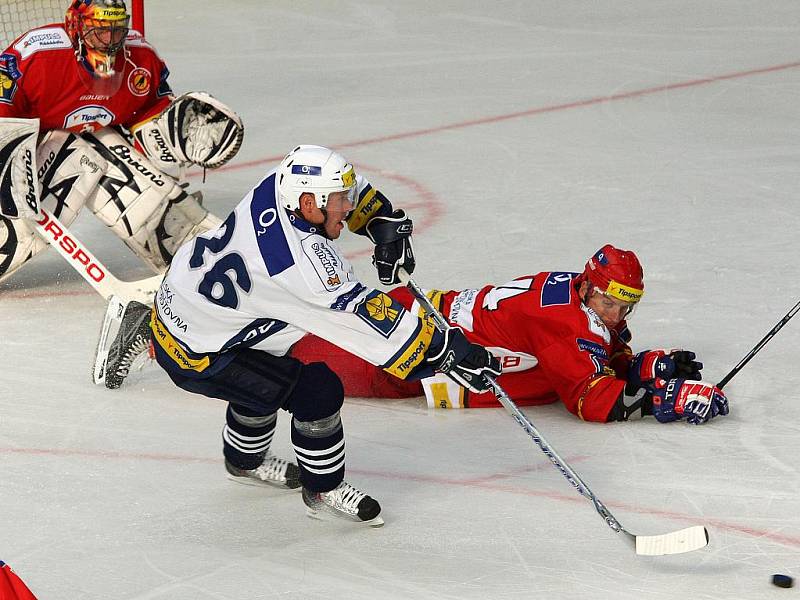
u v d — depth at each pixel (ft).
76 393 54.65
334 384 40.63
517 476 45.44
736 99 112.37
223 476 46.47
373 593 37.55
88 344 60.80
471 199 85.20
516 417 40.32
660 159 93.97
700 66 125.90
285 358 40.83
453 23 150.92
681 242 74.28
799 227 76.48
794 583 37.22
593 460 46.42
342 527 42.14
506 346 50.55
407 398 53.57
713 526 41.19
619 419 49.01
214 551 40.57
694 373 50.37
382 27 150.10
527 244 74.90
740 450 46.93
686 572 38.24
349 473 46.14
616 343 52.08
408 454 47.73
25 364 58.13
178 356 40.68
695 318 61.36
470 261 71.97
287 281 37.81
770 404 51.13
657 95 115.03
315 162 37.70
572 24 148.46
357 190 41.93
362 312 38.04
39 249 66.08
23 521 42.88
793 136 99.45
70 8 62.13
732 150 95.86
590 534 40.83
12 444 49.39
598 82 120.78
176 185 66.69
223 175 93.20
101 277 63.77
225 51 140.56
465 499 43.78
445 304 52.49
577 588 37.42
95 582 38.60
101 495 44.91
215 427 51.03
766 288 65.57
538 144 99.76
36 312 65.57
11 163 60.75
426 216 81.61
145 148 67.15
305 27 151.43
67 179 64.49
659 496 43.39
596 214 80.74
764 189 85.10
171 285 40.63
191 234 67.92
